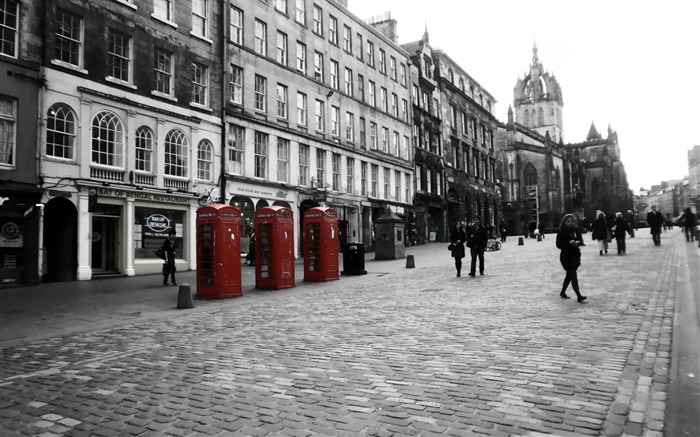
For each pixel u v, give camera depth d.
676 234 41.22
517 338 7.52
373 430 4.32
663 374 5.55
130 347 8.20
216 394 5.48
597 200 112.50
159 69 23.25
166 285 17.66
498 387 5.32
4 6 17.69
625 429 4.20
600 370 5.77
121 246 20.91
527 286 13.61
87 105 19.70
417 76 49.44
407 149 46.34
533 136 91.50
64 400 5.53
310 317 10.48
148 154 22.41
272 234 16.34
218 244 14.29
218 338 8.65
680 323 8.12
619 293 11.50
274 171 29.59
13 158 17.50
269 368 6.46
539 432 4.17
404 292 13.88
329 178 34.56
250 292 15.63
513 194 83.19
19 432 4.65
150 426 4.65
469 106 61.16
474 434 4.17
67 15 19.48
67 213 19.14
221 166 26.00
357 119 38.62
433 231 50.81
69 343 8.70
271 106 29.77
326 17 35.91
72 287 17.05
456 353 6.80
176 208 23.27
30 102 17.97
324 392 5.39
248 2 28.62
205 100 25.56
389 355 6.87
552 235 63.78
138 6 22.12
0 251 17.16
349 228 37.03
